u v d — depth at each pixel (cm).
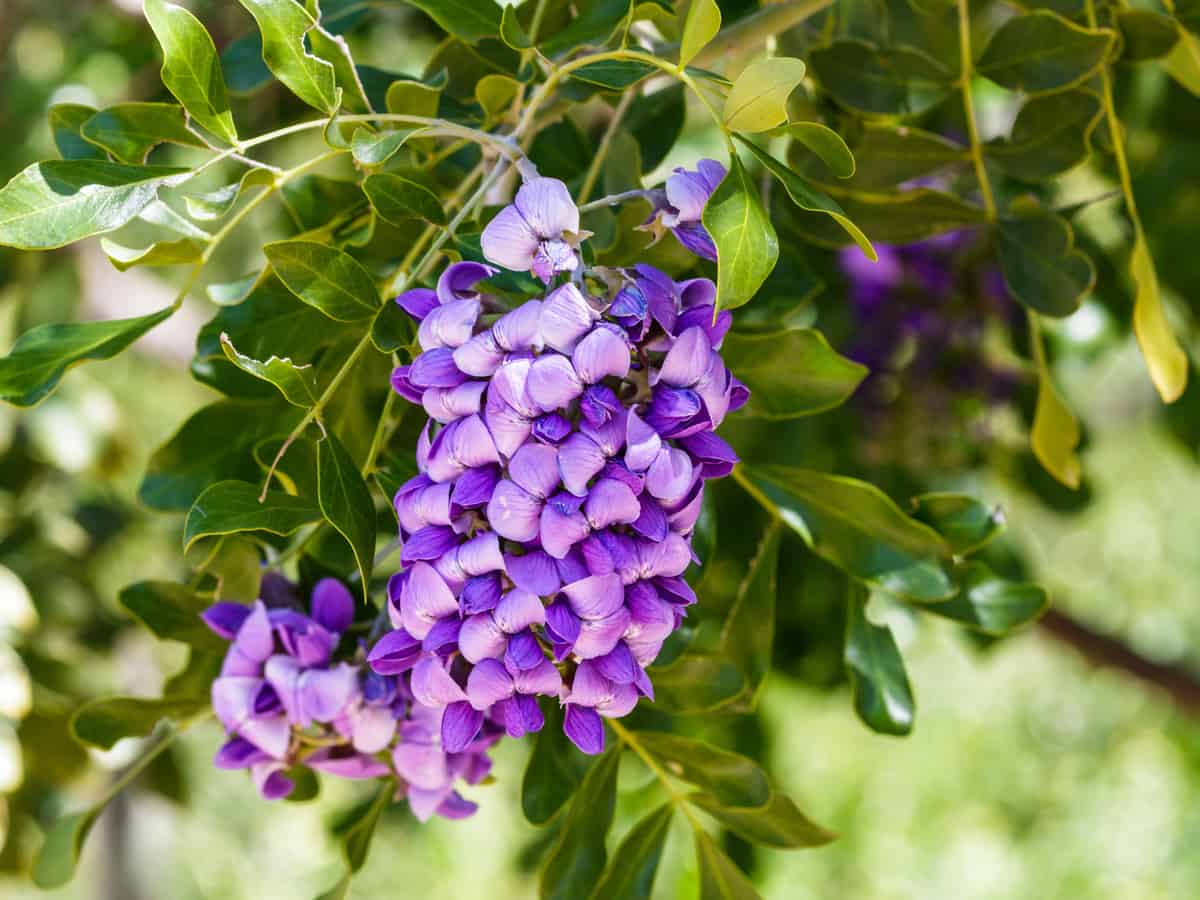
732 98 51
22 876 91
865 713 62
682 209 51
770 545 62
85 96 101
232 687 57
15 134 103
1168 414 92
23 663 90
